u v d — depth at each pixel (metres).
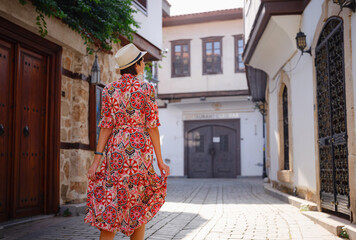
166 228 5.28
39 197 6.23
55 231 4.96
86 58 7.32
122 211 2.71
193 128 22.03
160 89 21.31
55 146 6.44
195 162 21.95
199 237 4.63
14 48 5.70
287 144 10.30
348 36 5.14
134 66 2.96
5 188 5.46
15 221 5.46
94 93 7.43
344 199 5.35
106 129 2.86
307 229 5.17
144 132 2.86
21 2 5.19
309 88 7.47
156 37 11.04
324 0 6.29
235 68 20.66
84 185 7.06
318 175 6.70
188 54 21.23
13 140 5.61
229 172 21.53
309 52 7.29
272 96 11.88
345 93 5.28
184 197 10.50
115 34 7.95
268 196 10.63
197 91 20.91
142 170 2.79
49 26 5.96
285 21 8.14
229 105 21.56
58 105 6.53
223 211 7.25
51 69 6.49
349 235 4.52
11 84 5.64
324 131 6.59
